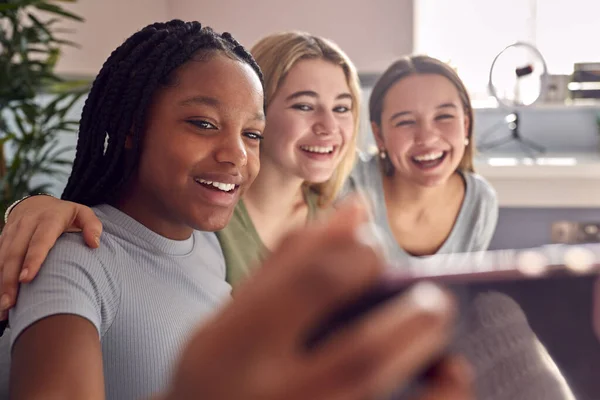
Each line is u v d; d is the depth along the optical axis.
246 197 1.19
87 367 0.54
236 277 1.01
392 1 2.52
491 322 0.29
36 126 2.17
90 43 2.46
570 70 2.54
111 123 0.76
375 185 1.40
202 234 0.95
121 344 0.68
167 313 0.71
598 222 2.21
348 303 0.18
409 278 0.19
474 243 1.44
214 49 0.77
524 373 0.29
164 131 0.74
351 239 0.18
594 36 2.52
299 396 0.17
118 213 0.76
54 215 0.69
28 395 0.51
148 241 0.75
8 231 0.69
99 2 2.45
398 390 0.18
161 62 0.73
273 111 1.21
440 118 1.39
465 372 0.20
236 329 0.18
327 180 1.27
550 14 2.54
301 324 0.18
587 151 2.59
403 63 1.44
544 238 2.24
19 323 0.57
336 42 2.57
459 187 1.43
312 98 1.21
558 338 0.30
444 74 1.41
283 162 1.20
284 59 1.20
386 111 1.40
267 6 2.61
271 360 0.18
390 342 0.17
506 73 2.12
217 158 0.74
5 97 1.96
